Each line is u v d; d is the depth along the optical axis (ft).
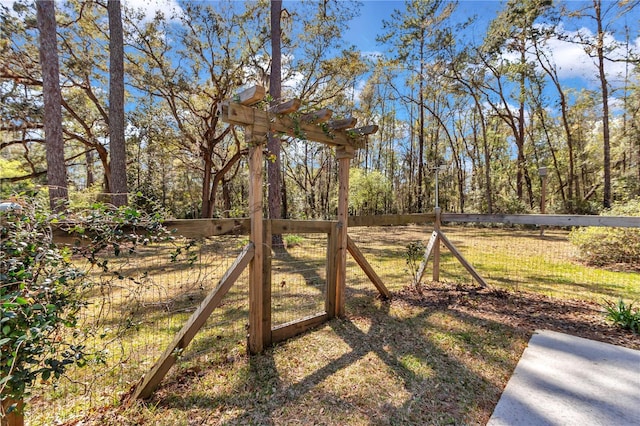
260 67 38.29
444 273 17.58
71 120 42.32
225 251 13.48
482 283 14.52
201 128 45.37
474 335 9.36
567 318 10.68
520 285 15.06
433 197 66.59
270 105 8.51
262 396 6.47
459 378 7.14
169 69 36.83
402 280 16.14
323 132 9.61
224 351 8.36
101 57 36.73
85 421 5.68
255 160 7.93
